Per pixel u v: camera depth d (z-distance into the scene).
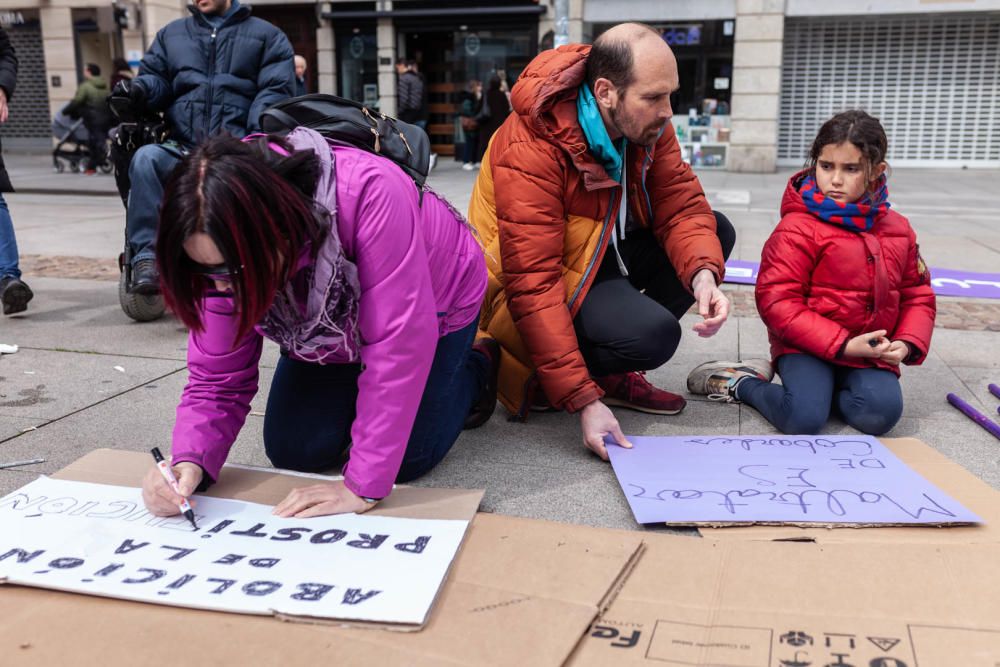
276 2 15.23
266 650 1.44
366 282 1.71
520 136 2.39
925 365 3.42
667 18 13.59
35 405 2.87
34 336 3.79
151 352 3.55
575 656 1.45
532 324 2.38
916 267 2.67
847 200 2.60
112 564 1.68
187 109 3.92
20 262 5.70
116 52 16.09
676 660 1.44
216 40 3.93
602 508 2.12
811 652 1.45
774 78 13.20
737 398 2.89
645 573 1.71
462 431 2.68
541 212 2.35
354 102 1.81
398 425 1.85
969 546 1.80
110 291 4.82
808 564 1.73
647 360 2.56
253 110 3.92
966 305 4.51
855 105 14.41
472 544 1.81
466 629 1.50
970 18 13.71
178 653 1.43
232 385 1.96
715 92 13.72
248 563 1.69
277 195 1.40
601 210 2.47
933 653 1.43
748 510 1.98
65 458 2.40
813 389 2.56
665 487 2.12
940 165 14.43
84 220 8.05
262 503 1.96
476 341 2.62
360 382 1.83
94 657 1.42
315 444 2.17
